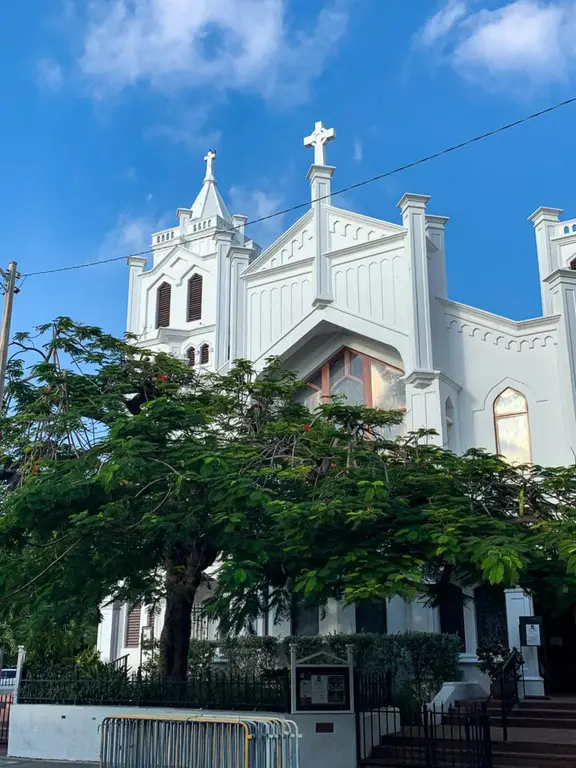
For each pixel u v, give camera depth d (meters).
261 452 14.39
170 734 11.43
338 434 14.25
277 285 24.80
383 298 22.83
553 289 22.08
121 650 28.39
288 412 16.91
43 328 16.19
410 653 19.42
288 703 14.33
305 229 24.84
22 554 14.15
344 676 14.45
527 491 13.74
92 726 16.16
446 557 11.29
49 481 12.55
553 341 21.75
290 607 20.44
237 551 12.27
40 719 16.75
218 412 16.70
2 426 14.79
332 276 23.73
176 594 16.11
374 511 11.46
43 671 18.45
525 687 18.86
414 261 22.41
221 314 26.30
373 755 14.45
